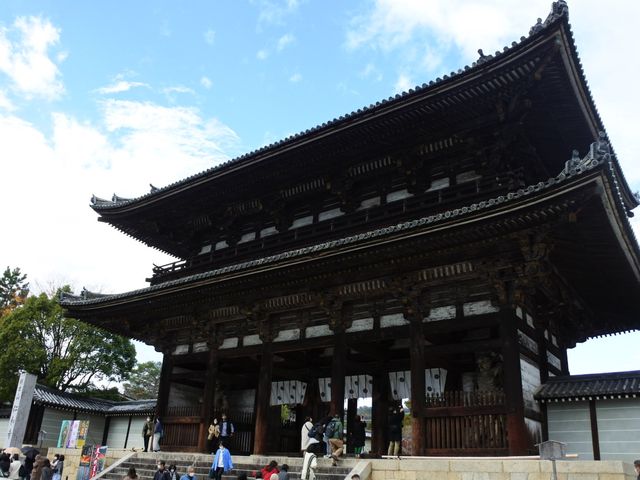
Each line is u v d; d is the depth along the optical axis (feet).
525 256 63.31
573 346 90.07
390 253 70.28
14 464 80.18
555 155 87.30
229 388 108.47
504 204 59.00
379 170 89.71
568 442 65.98
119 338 180.24
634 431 62.64
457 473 56.75
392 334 74.08
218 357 94.22
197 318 97.09
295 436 104.22
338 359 77.87
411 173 85.30
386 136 83.56
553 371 76.89
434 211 79.10
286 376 92.53
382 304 77.00
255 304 88.07
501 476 54.44
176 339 103.60
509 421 60.64
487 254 66.74
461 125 78.84
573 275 78.28
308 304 84.28
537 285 65.98
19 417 106.83
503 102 73.87
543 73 69.62
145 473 82.23
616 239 66.54
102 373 178.70
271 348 86.74
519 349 65.05
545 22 64.18
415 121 79.97
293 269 77.87
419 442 65.87
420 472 58.70
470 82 72.08
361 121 81.61
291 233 98.58
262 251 100.01
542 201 57.00
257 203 105.60
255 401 104.06
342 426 68.95
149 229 122.72
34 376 112.06
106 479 82.79
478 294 68.54
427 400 67.72
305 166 93.97
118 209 115.44
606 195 56.70
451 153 82.89
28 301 176.04
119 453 94.12
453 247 67.26
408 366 83.51
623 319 95.45
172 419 96.22
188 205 111.65
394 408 75.92
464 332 77.77
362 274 76.38
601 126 82.58
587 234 66.13
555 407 68.33
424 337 71.00
